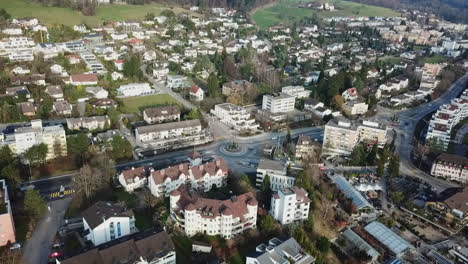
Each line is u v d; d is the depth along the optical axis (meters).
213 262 151.50
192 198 176.25
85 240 161.50
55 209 183.12
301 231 165.75
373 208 198.50
